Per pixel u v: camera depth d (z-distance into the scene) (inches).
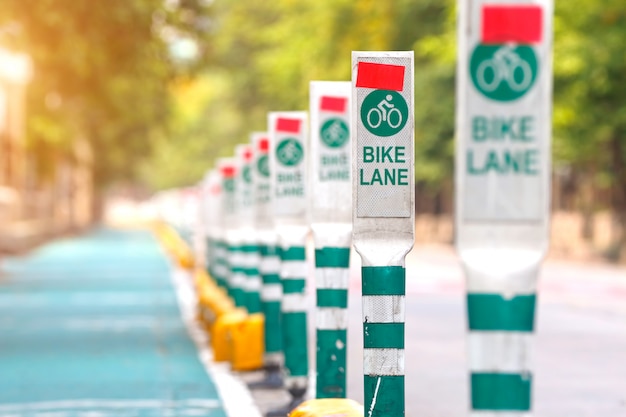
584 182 3447.3
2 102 3383.4
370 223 385.4
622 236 2682.1
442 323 1342.3
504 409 277.6
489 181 273.3
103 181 6264.8
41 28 1769.2
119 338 1182.9
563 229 3107.8
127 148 4862.2
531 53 271.4
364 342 393.4
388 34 3201.3
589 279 2122.3
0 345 1123.3
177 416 704.4
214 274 1504.7
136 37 1831.9
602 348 1090.7
